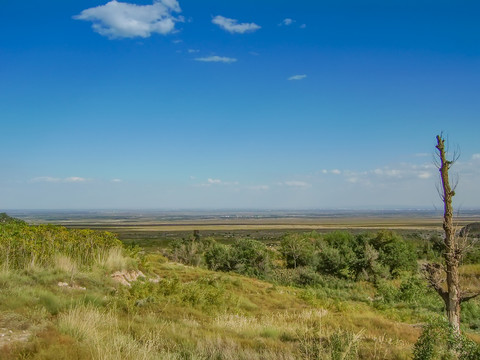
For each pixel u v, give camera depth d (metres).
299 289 32.38
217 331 12.09
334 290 34.16
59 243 19.42
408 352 10.63
